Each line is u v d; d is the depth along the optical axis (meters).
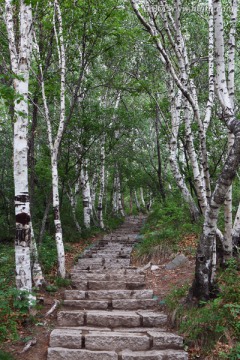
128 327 6.33
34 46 9.95
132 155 21.17
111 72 15.04
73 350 5.34
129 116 15.87
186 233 10.40
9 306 6.39
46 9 9.40
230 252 7.28
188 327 5.81
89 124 13.55
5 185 15.16
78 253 11.41
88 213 16.08
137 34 11.38
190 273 8.00
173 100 10.66
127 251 11.04
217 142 13.29
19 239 6.44
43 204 14.04
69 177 13.84
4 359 4.96
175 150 10.84
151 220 16.00
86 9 10.16
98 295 7.44
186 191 11.27
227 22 10.86
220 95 6.16
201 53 13.25
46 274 8.66
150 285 8.05
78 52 11.57
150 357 5.28
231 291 6.20
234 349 5.13
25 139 6.59
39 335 5.87
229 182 5.72
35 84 9.75
